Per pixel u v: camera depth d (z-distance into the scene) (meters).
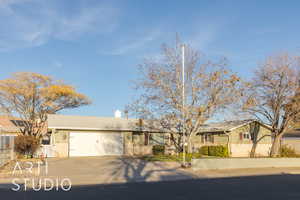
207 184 13.53
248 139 32.47
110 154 29.58
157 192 11.34
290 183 13.91
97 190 11.80
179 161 22.58
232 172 18.17
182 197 10.35
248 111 25.81
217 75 22.42
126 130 30.16
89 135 28.84
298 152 35.09
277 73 25.47
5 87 31.03
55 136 27.31
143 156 28.20
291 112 25.84
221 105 22.73
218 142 33.06
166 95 22.66
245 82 23.25
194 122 23.42
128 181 14.38
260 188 12.35
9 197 10.34
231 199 10.05
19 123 37.91
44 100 32.50
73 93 33.69
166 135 32.31
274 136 27.97
